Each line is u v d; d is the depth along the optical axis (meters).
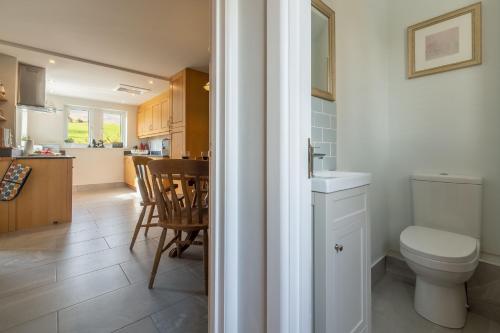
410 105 1.85
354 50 1.64
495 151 1.50
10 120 3.29
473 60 1.57
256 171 0.63
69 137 5.57
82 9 2.36
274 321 0.59
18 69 3.53
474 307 1.45
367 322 1.10
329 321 0.86
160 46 3.12
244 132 0.65
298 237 0.60
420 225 1.68
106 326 1.25
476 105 1.57
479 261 1.43
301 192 0.60
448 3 1.68
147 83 4.46
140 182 2.29
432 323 1.35
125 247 2.29
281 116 0.58
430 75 1.75
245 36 0.64
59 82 4.43
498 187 1.49
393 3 1.95
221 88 0.65
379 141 1.86
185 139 3.84
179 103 4.00
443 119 1.70
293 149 0.58
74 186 5.53
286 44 0.58
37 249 2.24
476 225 1.48
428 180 1.65
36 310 1.37
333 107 1.51
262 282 0.62
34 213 2.93
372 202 1.72
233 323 0.66
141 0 2.23
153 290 1.58
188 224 1.61
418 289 1.43
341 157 1.54
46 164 3.00
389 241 1.92
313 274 0.88
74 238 2.53
